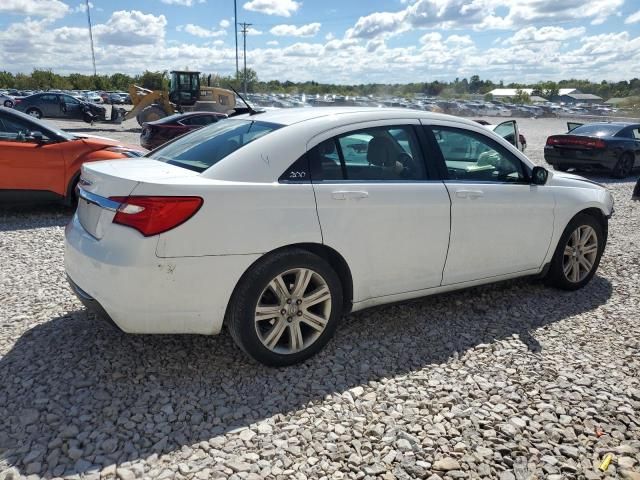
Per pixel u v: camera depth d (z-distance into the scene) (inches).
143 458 99.1
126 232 115.8
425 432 109.4
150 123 628.1
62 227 276.1
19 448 100.7
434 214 148.3
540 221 174.2
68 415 111.0
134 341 143.9
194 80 1050.1
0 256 221.1
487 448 105.0
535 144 888.9
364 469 98.1
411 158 150.2
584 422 113.8
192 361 134.7
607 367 137.5
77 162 295.4
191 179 120.6
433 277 153.8
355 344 146.6
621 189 457.1
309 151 133.0
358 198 135.4
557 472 99.2
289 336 132.3
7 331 148.6
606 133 536.7
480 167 164.7
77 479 93.4
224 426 109.3
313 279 134.2
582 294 190.7
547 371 134.4
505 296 185.5
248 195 121.8
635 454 104.5
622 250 250.4
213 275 119.3
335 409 116.2
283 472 96.7
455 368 135.3
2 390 119.6
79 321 155.8
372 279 142.5
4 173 282.0
